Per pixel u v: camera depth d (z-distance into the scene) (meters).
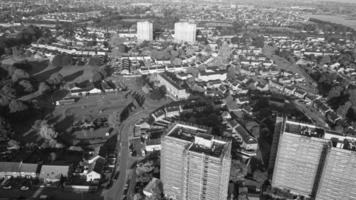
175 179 197.88
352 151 173.62
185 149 180.00
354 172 177.75
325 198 193.50
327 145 186.50
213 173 176.12
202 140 184.50
